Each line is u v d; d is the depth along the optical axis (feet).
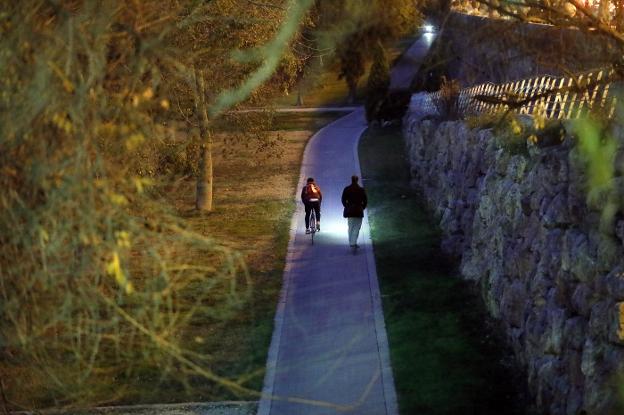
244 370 50.08
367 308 61.46
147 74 21.44
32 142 19.10
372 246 79.51
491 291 56.34
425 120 104.68
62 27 19.10
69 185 18.71
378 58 156.46
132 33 19.16
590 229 37.88
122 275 19.10
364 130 158.40
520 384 46.57
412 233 83.30
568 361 39.29
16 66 19.31
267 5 69.92
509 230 53.72
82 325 23.40
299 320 59.36
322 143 146.20
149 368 46.80
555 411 39.58
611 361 33.40
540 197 46.62
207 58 63.00
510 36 27.55
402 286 66.03
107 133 19.49
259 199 104.17
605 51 28.25
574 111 46.78
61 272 19.47
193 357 50.98
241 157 132.87
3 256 19.69
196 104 71.61
